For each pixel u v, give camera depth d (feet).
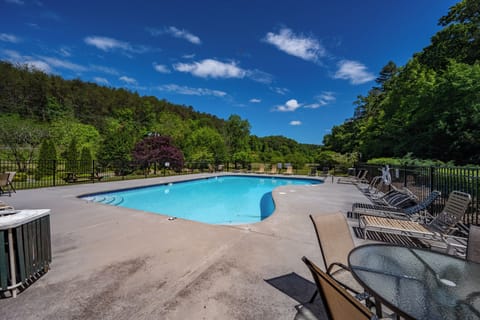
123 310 6.24
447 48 50.24
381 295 4.16
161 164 57.82
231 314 6.12
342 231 7.64
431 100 43.39
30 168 50.39
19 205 19.45
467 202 10.22
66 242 11.21
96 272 8.27
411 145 48.11
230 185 43.62
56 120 83.71
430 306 3.86
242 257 9.61
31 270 7.29
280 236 12.17
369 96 102.22
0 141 55.67
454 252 9.87
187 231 12.92
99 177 39.88
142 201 29.60
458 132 37.76
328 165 69.46
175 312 6.18
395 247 6.45
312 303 6.56
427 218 15.47
